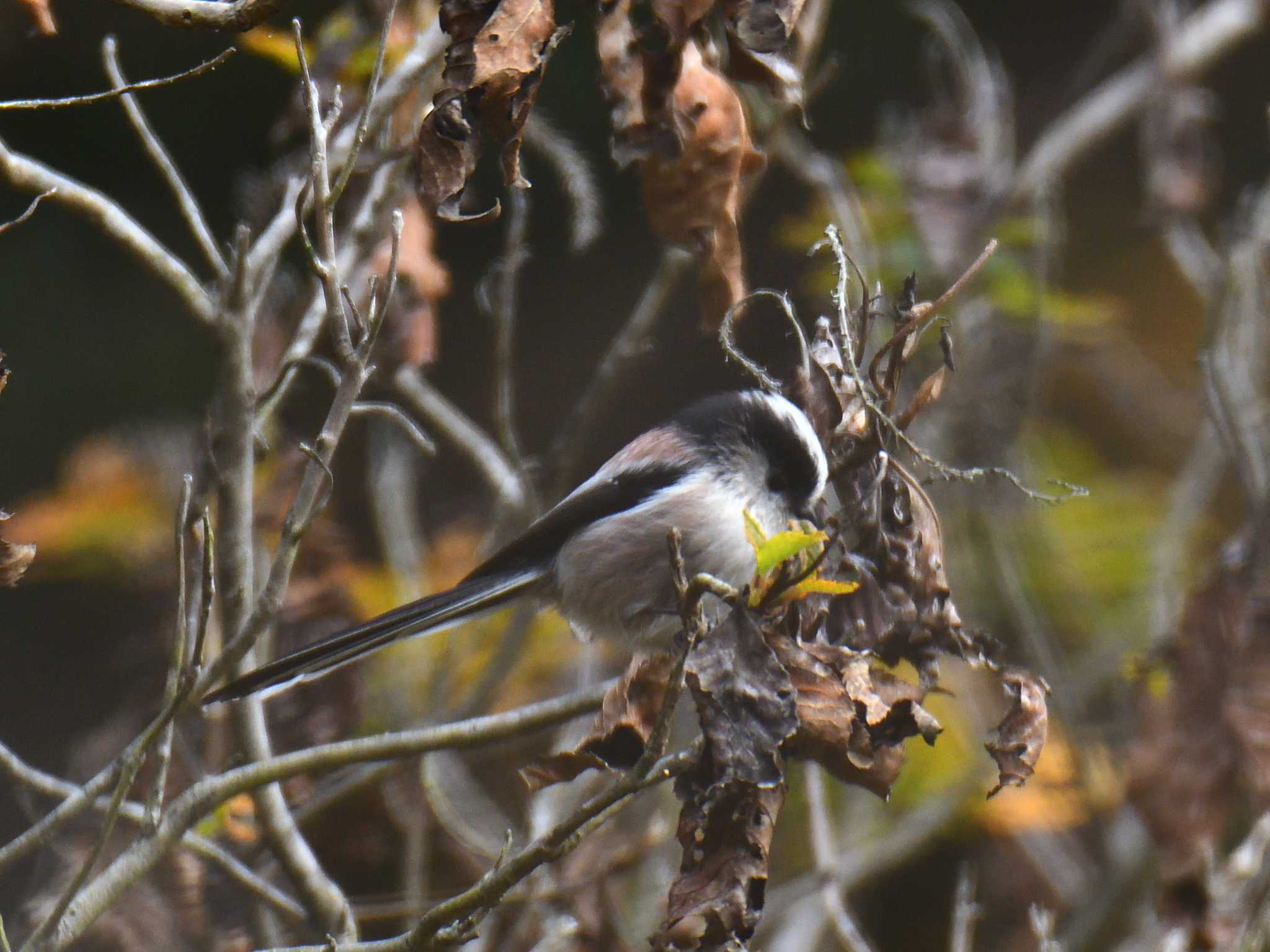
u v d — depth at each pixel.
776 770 5.05
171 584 11.26
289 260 10.62
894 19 20.89
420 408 9.79
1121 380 16.77
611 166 19.81
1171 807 7.10
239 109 19.59
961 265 11.93
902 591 6.00
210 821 8.05
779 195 16.59
